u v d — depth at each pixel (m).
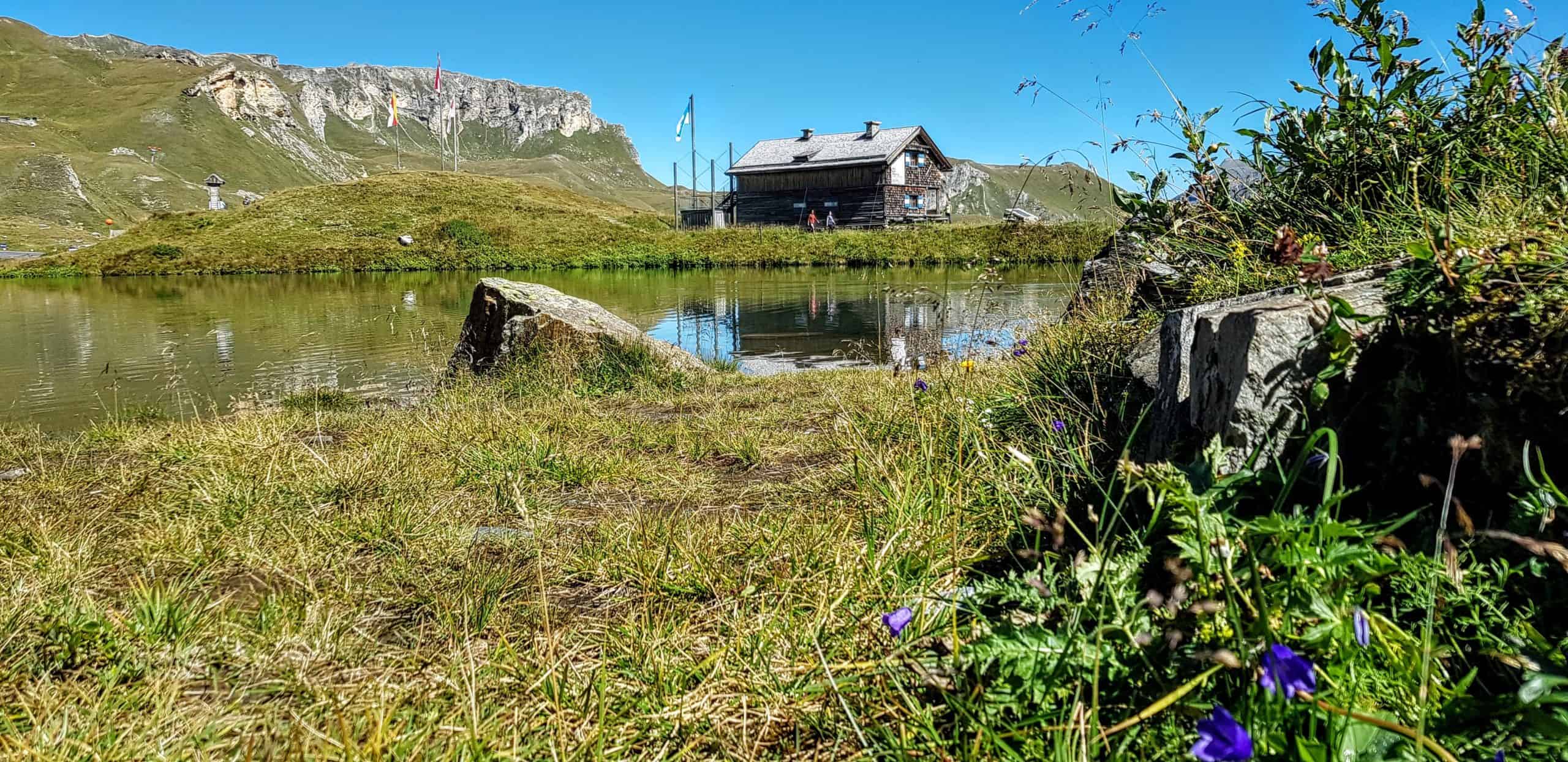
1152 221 4.15
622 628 2.18
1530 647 1.29
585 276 32.06
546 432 4.80
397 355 10.85
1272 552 1.46
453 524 3.13
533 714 1.76
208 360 10.62
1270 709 1.21
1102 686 1.48
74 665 2.05
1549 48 2.89
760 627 2.02
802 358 10.55
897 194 49.78
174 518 3.18
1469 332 1.68
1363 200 3.35
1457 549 1.53
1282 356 1.96
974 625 1.75
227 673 2.02
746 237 42.41
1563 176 2.37
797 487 3.50
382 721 1.65
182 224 45.28
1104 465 2.74
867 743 1.57
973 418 3.51
